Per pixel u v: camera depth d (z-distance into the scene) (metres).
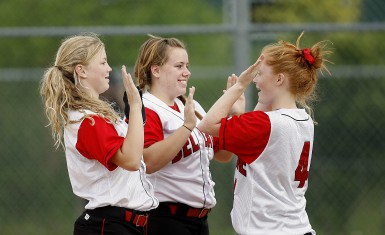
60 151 29.05
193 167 18.73
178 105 19.55
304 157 17.59
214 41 34.06
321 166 28.64
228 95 17.69
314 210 28.67
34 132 29.19
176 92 18.83
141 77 19.03
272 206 17.20
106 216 16.72
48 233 28.95
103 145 16.25
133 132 16.36
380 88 28.62
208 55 34.09
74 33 26.70
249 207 17.36
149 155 17.59
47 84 16.86
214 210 28.31
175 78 18.73
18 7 32.16
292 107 17.78
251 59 28.78
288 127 17.17
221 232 28.23
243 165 17.56
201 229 19.12
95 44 17.16
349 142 28.59
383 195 28.56
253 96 28.16
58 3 32.25
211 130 17.53
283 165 17.22
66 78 16.95
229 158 20.42
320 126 28.62
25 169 29.08
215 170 28.39
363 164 28.61
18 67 31.98
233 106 19.38
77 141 16.62
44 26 32.09
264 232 17.19
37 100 29.22
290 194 17.44
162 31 26.67
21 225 28.97
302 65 17.67
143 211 17.17
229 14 29.02
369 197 28.58
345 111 28.62
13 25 32.09
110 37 30.69
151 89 19.08
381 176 28.59
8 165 29.09
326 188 28.64
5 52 32.06
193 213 18.83
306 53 17.72
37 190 29.02
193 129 18.39
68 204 28.97
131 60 30.70
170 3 33.91
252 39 28.42
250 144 17.16
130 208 16.91
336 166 28.61
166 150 17.48
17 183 29.05
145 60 18.91
